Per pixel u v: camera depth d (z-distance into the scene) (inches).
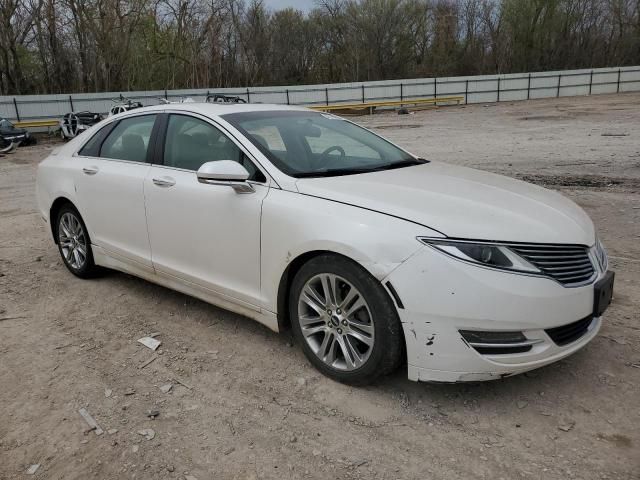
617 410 115.3
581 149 523.2
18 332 160.9
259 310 140.3
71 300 183.9
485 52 2074.3
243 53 1886.1
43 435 112.8
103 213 181.2
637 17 2007.9
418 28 2047.2
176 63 1702.8
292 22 1975.9
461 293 107.7
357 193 125.6
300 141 155.1
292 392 125.9
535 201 132.5
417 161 171.0
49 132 1151.6
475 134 756.6
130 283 198.4
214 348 147.9
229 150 147.9
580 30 2058.3
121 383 131.8
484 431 110.3
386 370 119.3
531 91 1664.6
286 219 128.4
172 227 156.7
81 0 1507.1
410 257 110.6
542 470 98.9
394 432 111.0
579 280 116.3
